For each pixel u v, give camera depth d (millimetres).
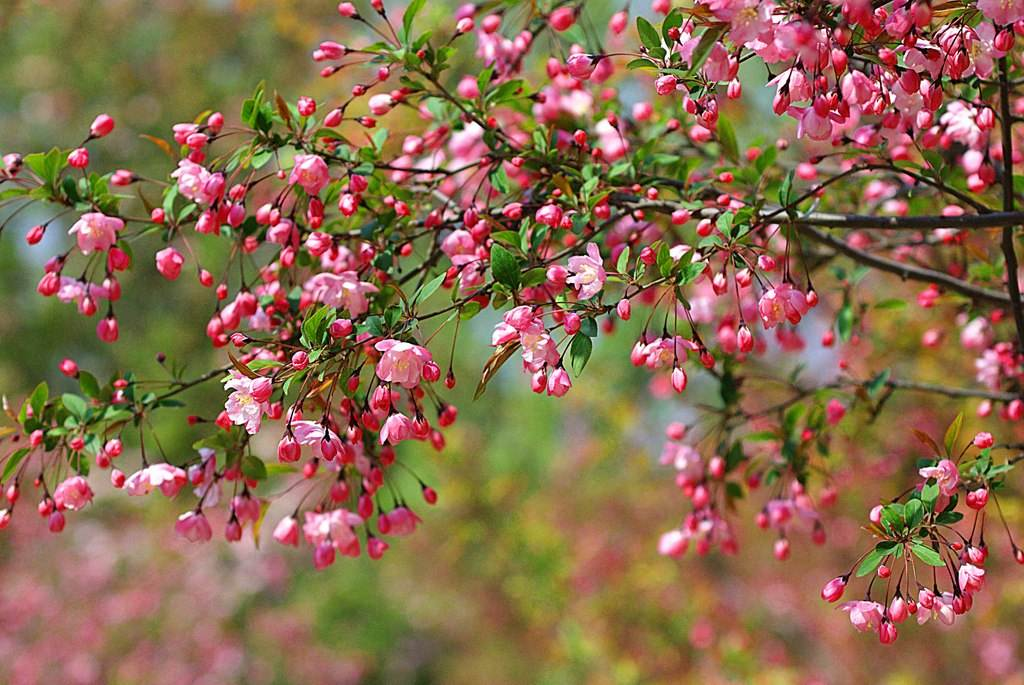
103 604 3973
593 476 3475
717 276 1344
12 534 4113
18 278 4484
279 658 4043
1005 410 1580
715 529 1590
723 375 1593
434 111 1517
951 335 1814
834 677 2998
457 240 1418
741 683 2695
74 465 1416
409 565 4105
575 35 1555
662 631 2953
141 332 4359
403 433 1317
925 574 2387
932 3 1327
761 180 1492
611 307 1316
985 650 2703
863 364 2146
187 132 1401
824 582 3021
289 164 1490
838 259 1677
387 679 4180
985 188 1479
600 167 1433
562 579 3201
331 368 1380
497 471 3492
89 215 1396
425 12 1761
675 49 1317
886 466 2016
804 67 1297
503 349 1306
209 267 2881
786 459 1579
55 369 4559
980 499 1306
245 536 4129
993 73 1419
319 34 2961
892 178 1560
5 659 3766
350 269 1470
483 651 3854
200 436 3957
